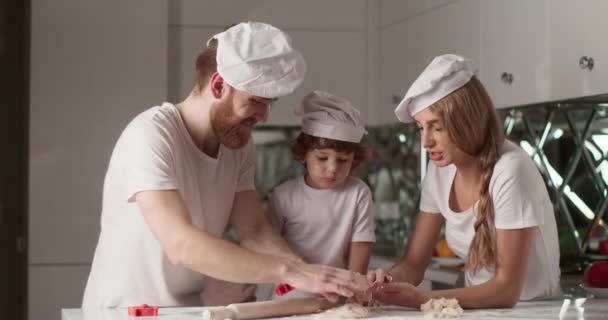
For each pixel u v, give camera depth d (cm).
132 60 412
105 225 234
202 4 425
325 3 436
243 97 216
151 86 413
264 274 199
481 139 228
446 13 360
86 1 408
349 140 251
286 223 262
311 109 256
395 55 413
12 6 477
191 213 230
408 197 446
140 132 216
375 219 477
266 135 472
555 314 209
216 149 238
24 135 465
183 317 204
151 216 206
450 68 224
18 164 475
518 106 319
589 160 330
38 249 404
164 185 208
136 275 229
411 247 259
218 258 198
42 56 405
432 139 229
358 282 204
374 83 439
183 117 232
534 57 300
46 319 404
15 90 477
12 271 474
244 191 249
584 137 332
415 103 229
